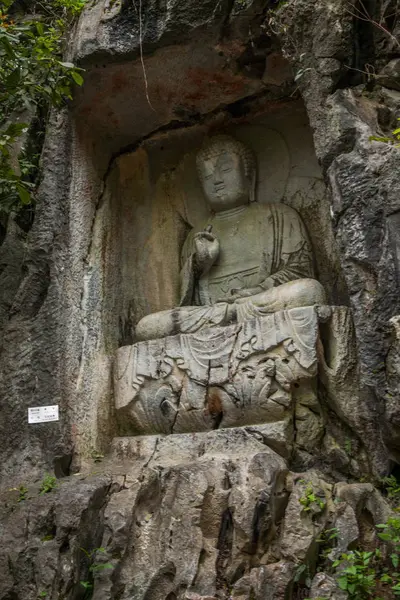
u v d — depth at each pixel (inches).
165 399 241.1
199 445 228.7
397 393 194.1
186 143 291.3
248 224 271.7
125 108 270.1
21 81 227.5
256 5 233.1
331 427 227.5
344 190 212.4
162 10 245.0
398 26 225.0
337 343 225.3
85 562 208.8
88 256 265.3
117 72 255.1
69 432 237.6
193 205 288.0
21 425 238.5
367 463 221.5
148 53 248.1
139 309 278.8
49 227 251.3
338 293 259.8
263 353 229.6
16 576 206.7
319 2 227.0
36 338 244.4
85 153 270.2
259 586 185.9
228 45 245.3
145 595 197.9
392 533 189.2
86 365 251.8
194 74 258.4
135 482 219.3
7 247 264.7
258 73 258.4
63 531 207.6
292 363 224.2
